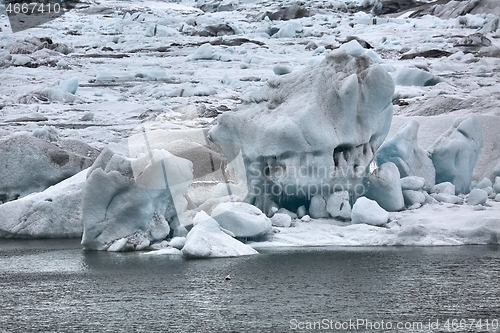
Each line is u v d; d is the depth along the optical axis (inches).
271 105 1456.7
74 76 3518.7
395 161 1558.8
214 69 3644.2
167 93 2997.0
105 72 3486.7
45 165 1658.5
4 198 1658.5
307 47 4205.2
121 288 991.0
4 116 2657.5
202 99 2869.1
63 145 1843.0
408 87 2928.2
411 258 1179.9
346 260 1167.0
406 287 988.6
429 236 1322.6
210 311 873.5
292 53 4072.3
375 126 1449.3
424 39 4365.2
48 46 4224.9
